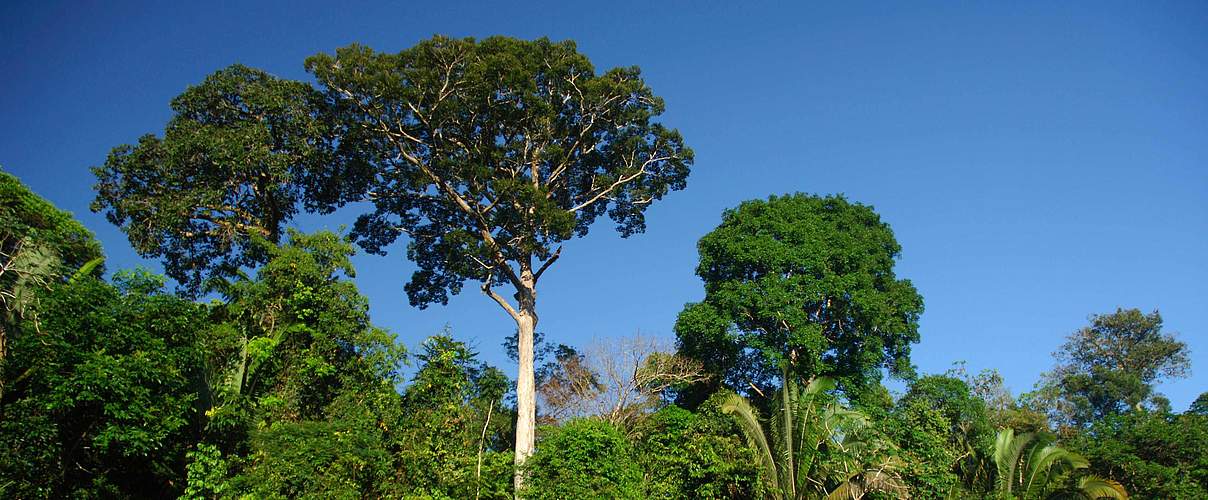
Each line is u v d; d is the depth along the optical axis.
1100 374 42.78
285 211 28.19
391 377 21.94
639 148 27.83
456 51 25.97
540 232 25.16
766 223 30.59
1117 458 26.38
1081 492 24.22
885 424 25.11
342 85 25.73
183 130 26.83
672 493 23.00
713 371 29.23
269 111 27.22
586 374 29.16
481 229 26.70
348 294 23.12
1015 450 25.00
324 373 21.39
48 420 16.41
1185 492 24.94
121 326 17.95
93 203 26.52
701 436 23.91
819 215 31.48
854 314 28.59
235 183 27.02
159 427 17.53
